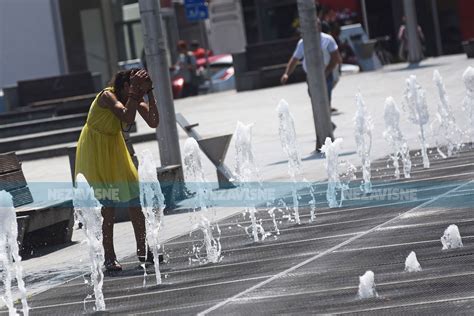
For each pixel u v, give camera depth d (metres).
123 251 21.56
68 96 65.19
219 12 93.00
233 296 15.95
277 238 20.45
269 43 74.25
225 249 20.09
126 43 83.56
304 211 23.30
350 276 16.14
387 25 93.88
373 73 69.69
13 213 16.56
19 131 50.91
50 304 17.38
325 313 14.12
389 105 28.19
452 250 16.95
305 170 30.09
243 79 73.25
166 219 25.00
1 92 67.62
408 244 17.92
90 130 19.27
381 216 21.14
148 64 29.31
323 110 34.03
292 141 29.64
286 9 95.12
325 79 34.19
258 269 17.73
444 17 92.56
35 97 65.00
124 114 18.98
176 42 89.56
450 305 13.66
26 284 19.62
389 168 28.19
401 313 13.60
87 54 78.38
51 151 45.84
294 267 17.44
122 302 16.75
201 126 49.81
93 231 17.25
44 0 77.00
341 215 22.00
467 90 33.34
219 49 93.44
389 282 15.36
